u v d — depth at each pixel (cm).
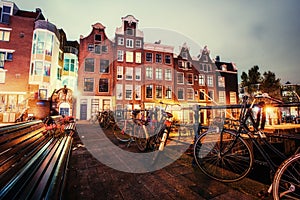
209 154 288
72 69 2473
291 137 203
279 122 1404
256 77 2291
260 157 445
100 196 209
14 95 1800
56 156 236
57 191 127
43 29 1917
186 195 211
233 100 2794
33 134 291
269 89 2152
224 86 2777
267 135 226
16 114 1591
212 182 248
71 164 336
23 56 1864
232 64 3017
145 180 257
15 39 1862
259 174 442
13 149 187
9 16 1875
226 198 202
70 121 1028
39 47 1900
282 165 181
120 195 212
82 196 209
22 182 140
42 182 142
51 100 1809
